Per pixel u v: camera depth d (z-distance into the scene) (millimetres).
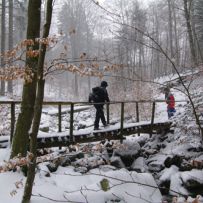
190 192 8898
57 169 8922
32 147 5578
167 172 9875
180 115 11148
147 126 12289
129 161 11008
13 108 8641
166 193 9141
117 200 7570
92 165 9398
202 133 4543
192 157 10398
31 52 5562
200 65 6305
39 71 5406
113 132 10852
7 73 5984
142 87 17297
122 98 17469
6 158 8055
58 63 5492
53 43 5398
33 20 7625
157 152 11844
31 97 7980
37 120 5508
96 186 7879
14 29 39281
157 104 20172
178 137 11312
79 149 9555
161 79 22047
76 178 8461
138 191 8094
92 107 20141
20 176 7602
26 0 26844
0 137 9281
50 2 5355
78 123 17781
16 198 6910
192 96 10133
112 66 5426
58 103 9430
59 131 10062
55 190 7469
